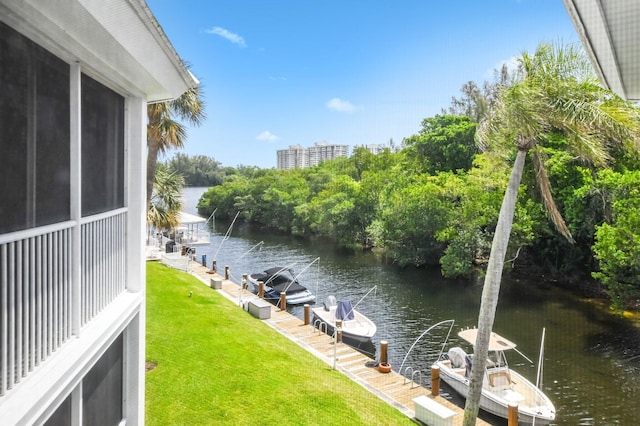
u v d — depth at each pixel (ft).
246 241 131.13
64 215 11.81
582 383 40.57
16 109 9.54
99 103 15.25
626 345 49.42
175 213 83.66
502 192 72.49
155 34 12.95
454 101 125.29
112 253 16.15
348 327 50.88
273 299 65.31
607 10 8.48
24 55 9.87
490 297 28.32
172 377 30.60
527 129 26.89
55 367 10.46
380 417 29.04
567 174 68.80
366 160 147.64
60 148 11.62
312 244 124.57
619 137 25.99
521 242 70.85
